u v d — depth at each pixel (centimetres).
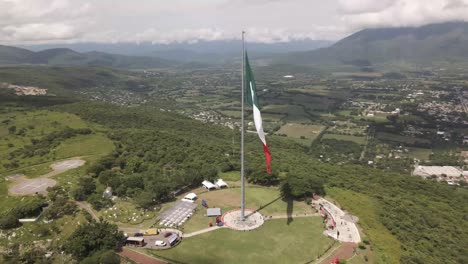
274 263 8256
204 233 9569
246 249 8806
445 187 18475
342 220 10538
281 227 9969
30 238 9556
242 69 9006
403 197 15338
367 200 12988
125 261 8138
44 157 16650
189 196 11831
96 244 8512
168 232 9506
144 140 19062
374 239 9475
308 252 8725
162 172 14138
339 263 8188
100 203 11281
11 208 11262
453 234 11969
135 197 11488
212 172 13588
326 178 15700
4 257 8775
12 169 15212
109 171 13650
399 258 8775
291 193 12019
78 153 17138
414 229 11481
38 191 12738
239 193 12456
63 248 8781
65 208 10881
